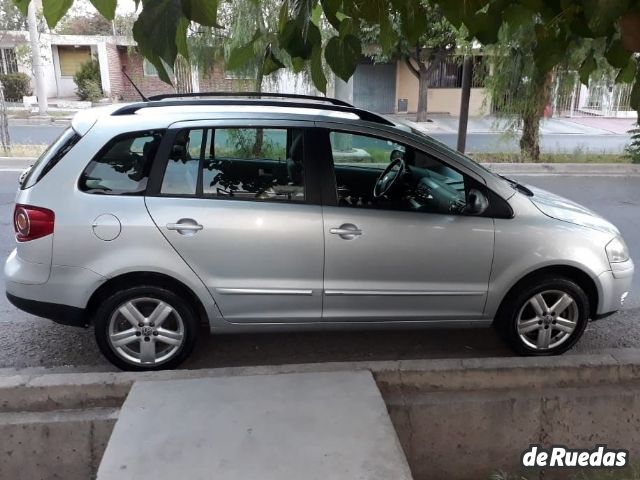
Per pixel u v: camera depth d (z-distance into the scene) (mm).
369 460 2643
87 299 3766
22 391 3119
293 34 2096
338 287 3939
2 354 4367
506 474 3303
